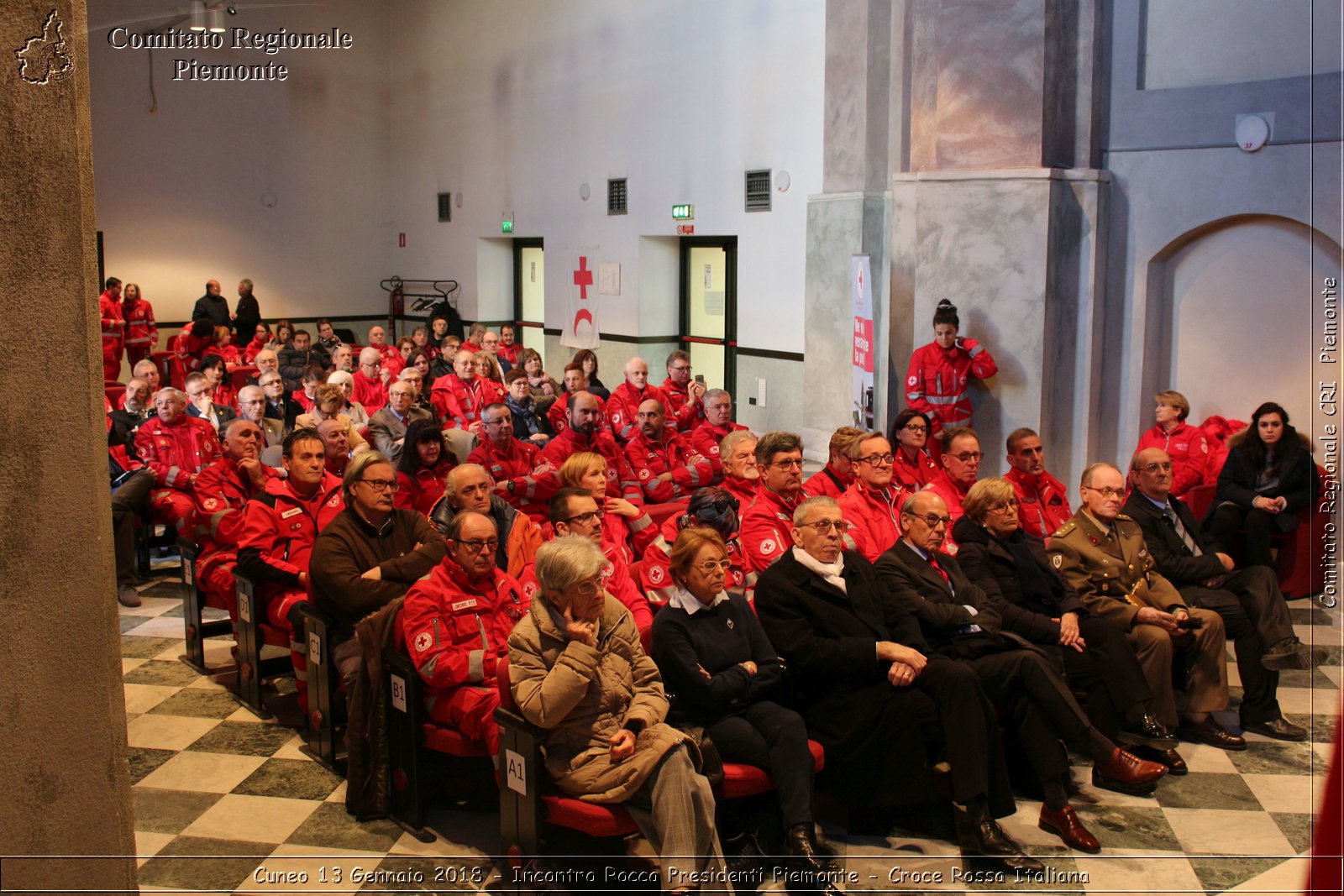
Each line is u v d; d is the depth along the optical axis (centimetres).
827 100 909
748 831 349
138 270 1551
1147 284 732
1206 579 482
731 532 434
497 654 354
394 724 369
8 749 191
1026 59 716
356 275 1733
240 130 1605
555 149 1361
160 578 696
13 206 187
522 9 1398
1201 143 697
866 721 362
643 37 1187
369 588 401
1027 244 721
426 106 1638
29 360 191
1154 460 493
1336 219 655
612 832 306
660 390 845
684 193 1148
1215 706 449
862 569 396
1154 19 714
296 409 947
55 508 196
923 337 768
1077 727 373
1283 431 584
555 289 1400
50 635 197
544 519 599
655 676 337
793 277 1023
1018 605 434
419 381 836
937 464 641
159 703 486
